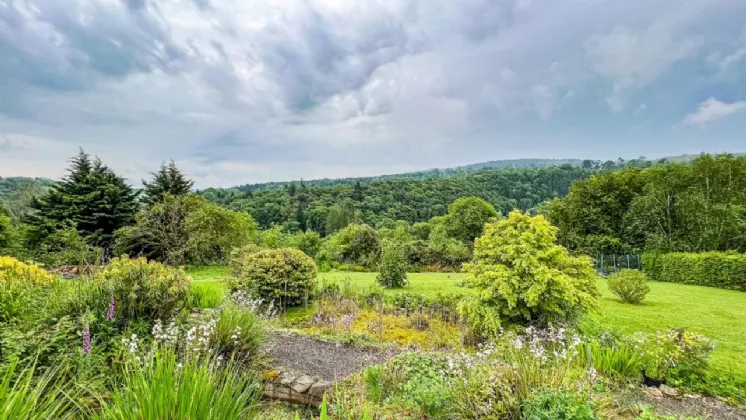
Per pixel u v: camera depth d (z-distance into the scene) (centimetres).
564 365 354
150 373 179
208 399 168
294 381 432
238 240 1772
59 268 1137
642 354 478
